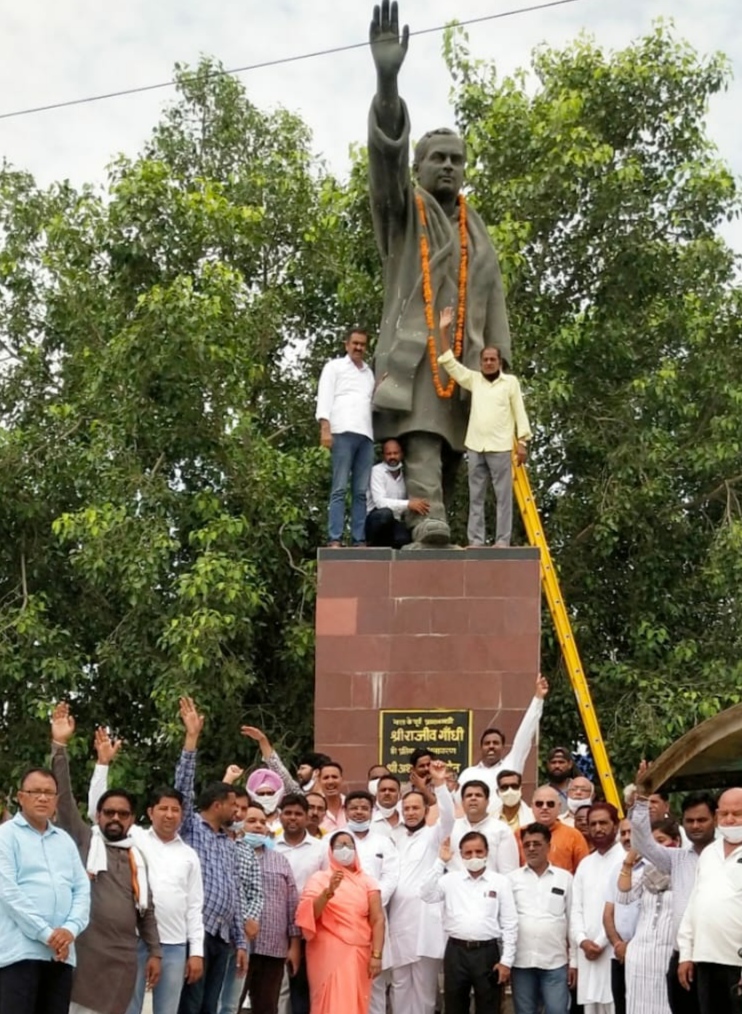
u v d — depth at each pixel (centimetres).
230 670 1973
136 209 2162
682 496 2289
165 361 2019
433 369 1590
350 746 1471
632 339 2280
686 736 1138
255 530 2125
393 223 1620
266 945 1098
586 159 2189
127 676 2058
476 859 1118
